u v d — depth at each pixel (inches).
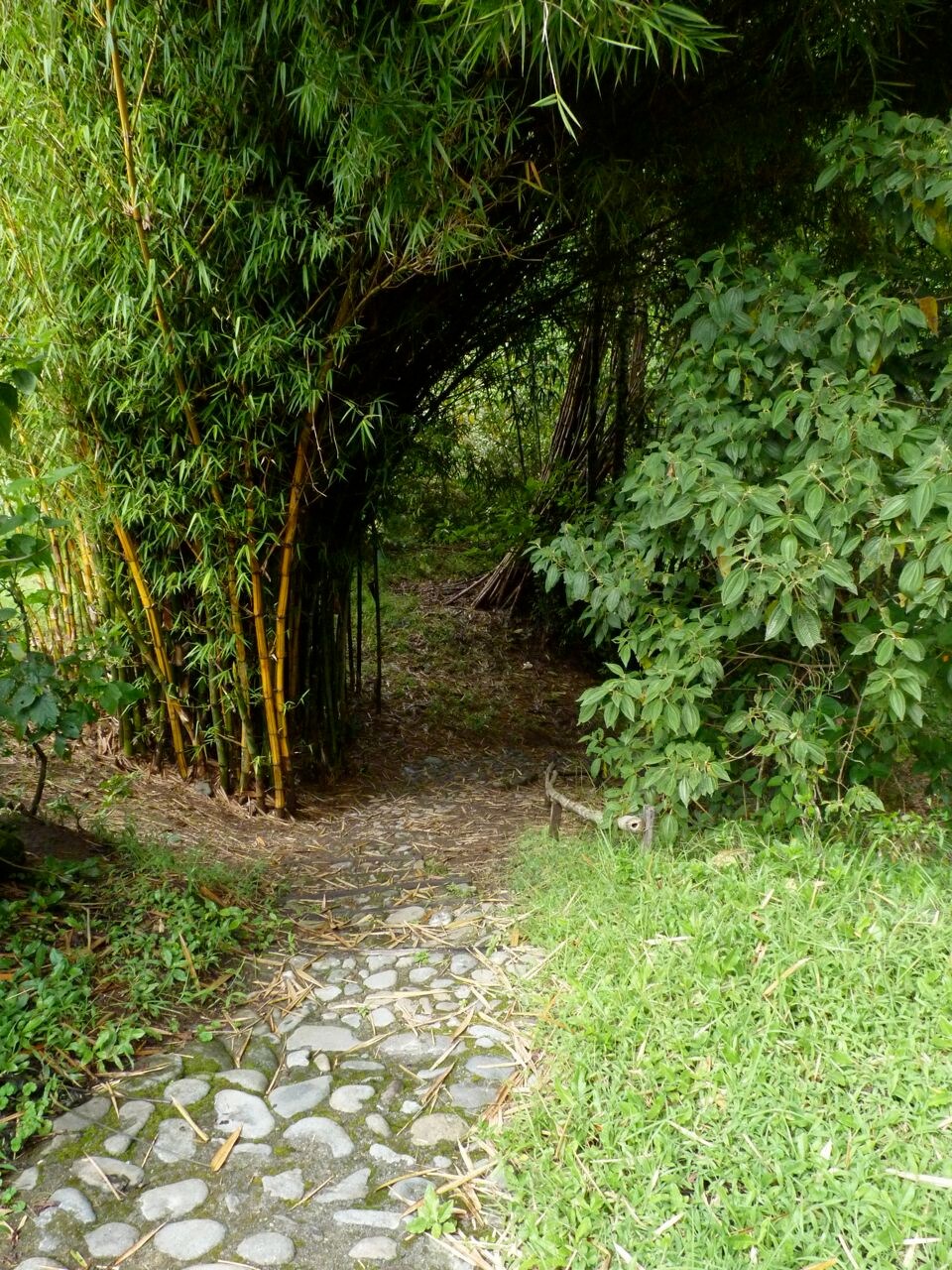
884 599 113.3
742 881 102.9
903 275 127.1
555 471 263.7
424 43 94.8
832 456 102.9
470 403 217.6
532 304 172.7
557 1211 67.3
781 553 99.9
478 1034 92.4
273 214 117.8
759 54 126.4
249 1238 67.5
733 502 102.5
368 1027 95.0
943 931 89.8
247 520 142.9
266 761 162.7
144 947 102.1
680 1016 83.7
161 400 134.6
